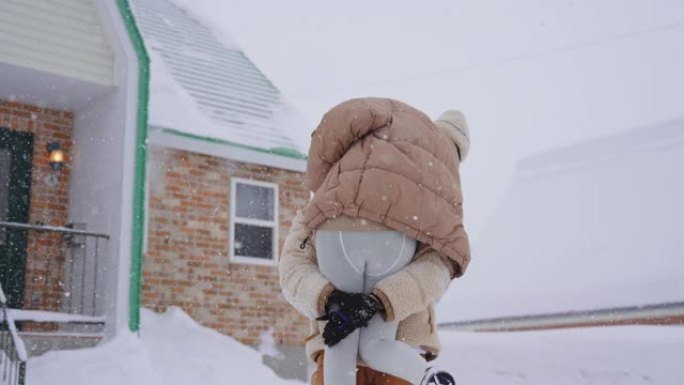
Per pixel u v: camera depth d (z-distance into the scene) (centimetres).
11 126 1110
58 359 873
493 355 646
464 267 262
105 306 998
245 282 1248
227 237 1246
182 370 1028
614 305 1561
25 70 1034
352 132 267
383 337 252
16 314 917
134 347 910
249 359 1124
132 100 1059
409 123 271
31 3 1054
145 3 1588
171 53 1452
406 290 247
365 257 255
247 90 1446
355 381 249
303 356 1275
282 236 1305
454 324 1858
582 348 611
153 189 1194
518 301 1761
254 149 1245
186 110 1251
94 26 1097
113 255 1006
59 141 1142
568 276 1730
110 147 1067
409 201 253
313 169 276
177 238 1198
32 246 1087
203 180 1241
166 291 1171
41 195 1114
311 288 255
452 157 277
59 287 1089
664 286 1516
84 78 1068
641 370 580
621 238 1770
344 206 254
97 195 1070
